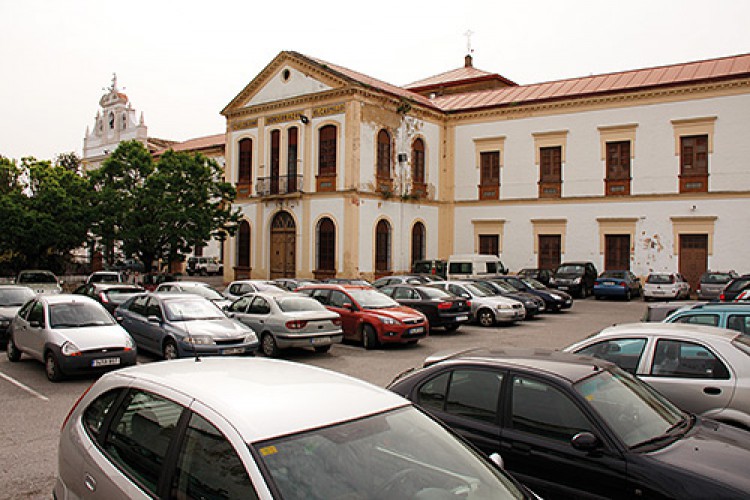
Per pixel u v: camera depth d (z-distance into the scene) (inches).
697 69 1160.8
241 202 1348.4
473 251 1337.4
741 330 312.2
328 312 542.0
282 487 108.5
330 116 1188.5
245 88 1336.1
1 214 992.9
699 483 156.9
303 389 139.2
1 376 433.1
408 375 227.5
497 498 124.5
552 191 1242.6
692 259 1105.4
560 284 1112.8
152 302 511.2
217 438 120.0
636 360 265.3
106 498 135.0
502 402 197.8
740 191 1058.1
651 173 1139.3
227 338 450.6
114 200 1029.8
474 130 1339.8
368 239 1178.0
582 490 173.8
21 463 257.8
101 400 158.1
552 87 1321.4
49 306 453.1
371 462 120.3
